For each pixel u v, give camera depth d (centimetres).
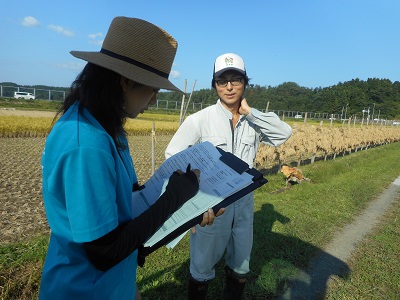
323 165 1322
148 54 116
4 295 302
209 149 188
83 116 108
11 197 668
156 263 378
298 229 527
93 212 98
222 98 245
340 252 463
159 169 184
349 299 346
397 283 383
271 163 1270
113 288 121
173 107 5691
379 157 1770
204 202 144
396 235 541
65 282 113
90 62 110
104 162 103
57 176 101
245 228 255
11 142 1627
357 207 693
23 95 4819
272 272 379
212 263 255
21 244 416
